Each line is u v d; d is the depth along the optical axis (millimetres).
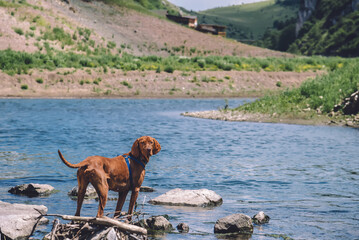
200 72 56094
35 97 41781
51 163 12375
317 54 184000
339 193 9422
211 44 99938
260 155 14398
